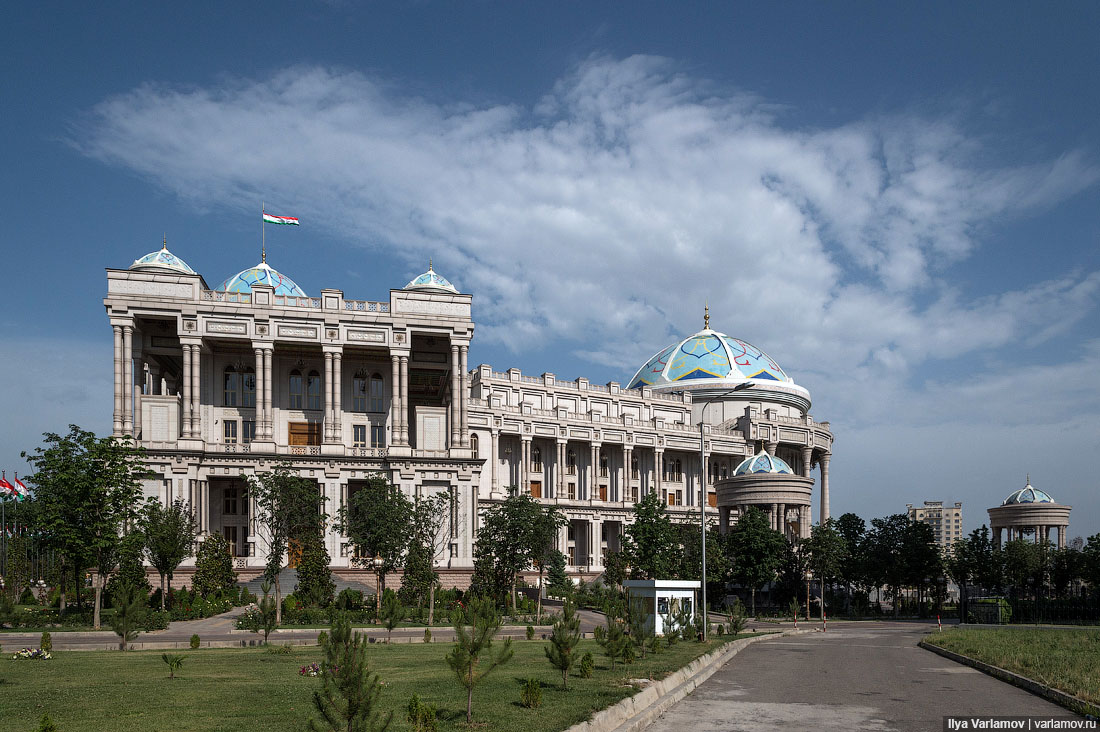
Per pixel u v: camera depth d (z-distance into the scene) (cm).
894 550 10450
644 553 8819
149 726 2223
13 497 10431
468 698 2320
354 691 1784
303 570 7106
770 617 9100
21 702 2584
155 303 8812
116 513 6356
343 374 9731
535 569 10906
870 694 3212
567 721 2281
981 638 5759
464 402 9544
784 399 15475
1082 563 10781
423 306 9538
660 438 13538
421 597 7294
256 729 2184
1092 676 3431
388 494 7538
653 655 4181
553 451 12631
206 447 8825
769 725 2552
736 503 10431
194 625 6053
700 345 16162
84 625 5831
